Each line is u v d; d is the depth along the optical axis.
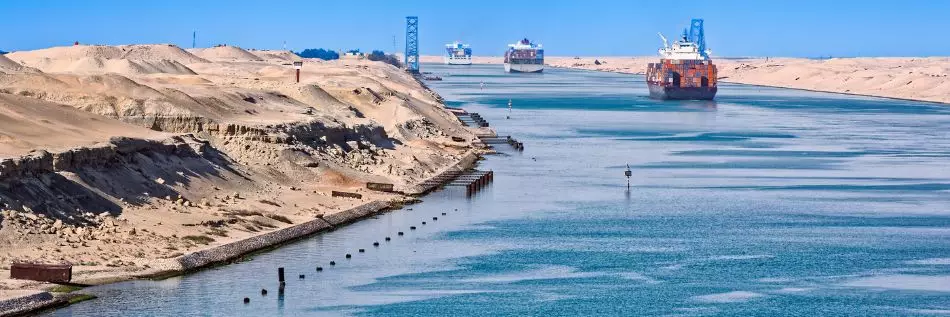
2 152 188.50
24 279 153.62
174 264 168.25
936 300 169.62
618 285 175.38
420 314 156.88
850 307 165.38
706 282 178.25
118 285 157.88
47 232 171.38
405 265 184.38
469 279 176.88
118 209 191.88
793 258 196.12
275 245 192.62
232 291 162.50
